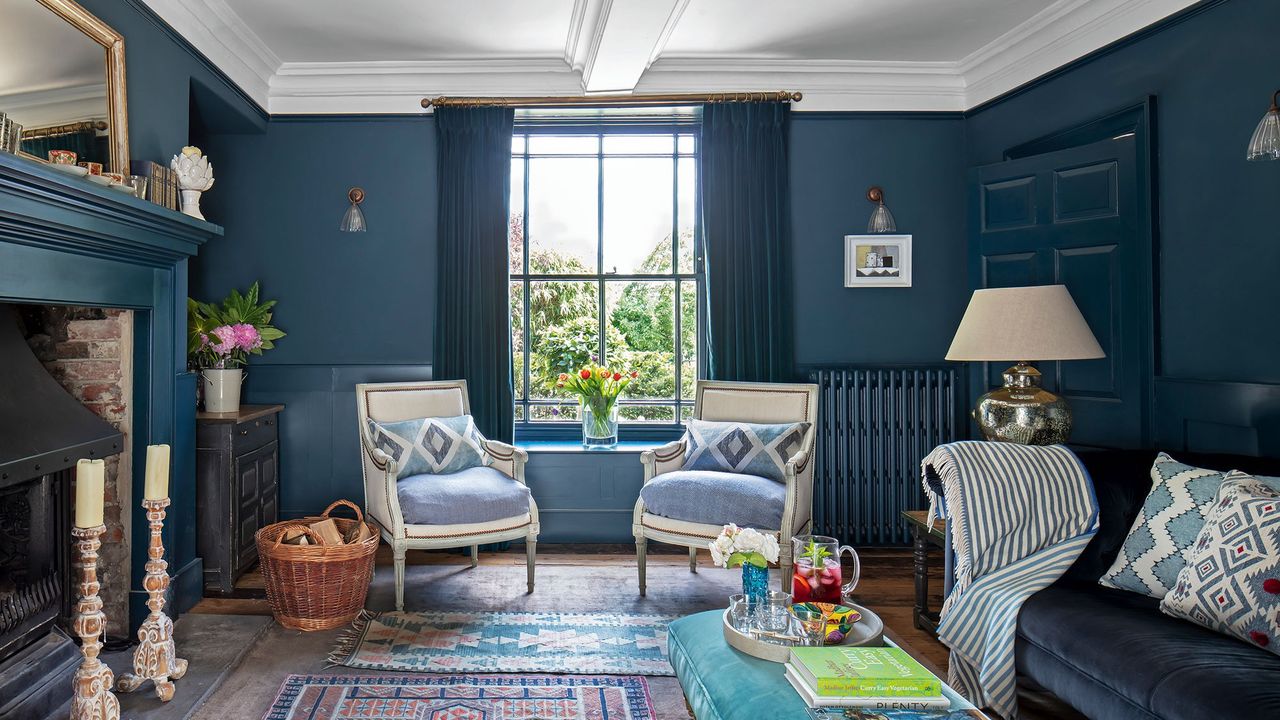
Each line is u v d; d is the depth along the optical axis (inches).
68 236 91.0
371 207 167.8
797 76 166.2
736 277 166.1
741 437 139.3
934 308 171.2
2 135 84.0
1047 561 95.2
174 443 121.1
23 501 95.3
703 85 166.1
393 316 167.8
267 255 167.2
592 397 169.0
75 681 80.9
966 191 171.0
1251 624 72.6
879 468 165.6
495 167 165.8
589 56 147.4
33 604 92.1
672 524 130.2
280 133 167.0
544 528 167.8
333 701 94.6
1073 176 137.5
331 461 166.7
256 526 149.0
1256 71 108.5
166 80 123.1
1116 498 98.8
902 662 67.4
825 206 170.1
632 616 125.0
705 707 69.4
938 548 166.1
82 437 97.1
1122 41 130.7
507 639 114.8
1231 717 60.9
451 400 154.6
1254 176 109.0
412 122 167.9
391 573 146.6
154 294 115.1
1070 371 140.1
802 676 66.5
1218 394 113.0
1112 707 72.6
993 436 122.6
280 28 142.4
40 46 92.4
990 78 161.8
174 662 95.5
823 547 84.3
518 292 180.9
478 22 140.6
